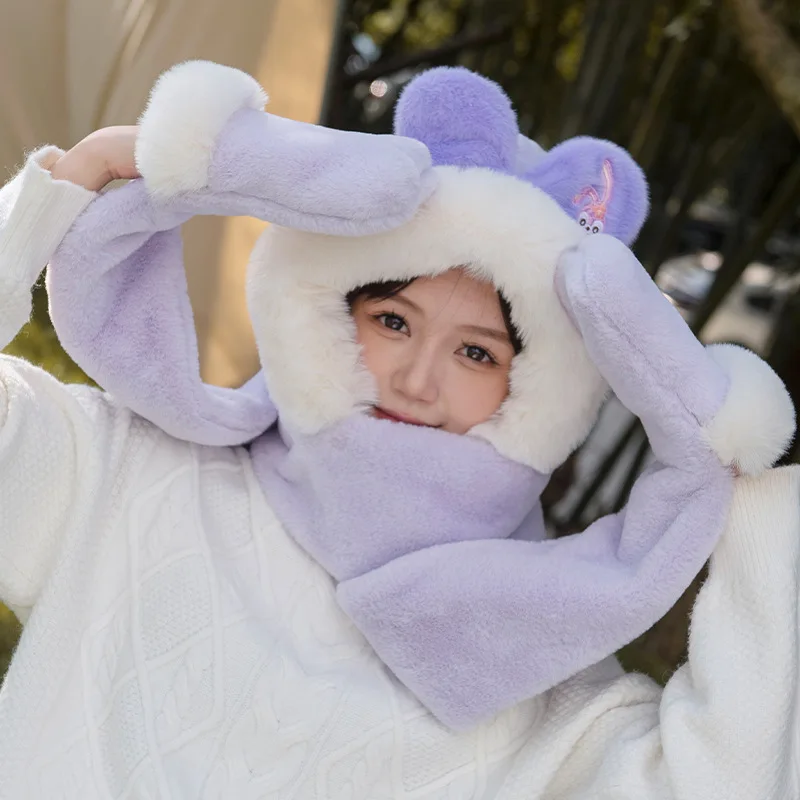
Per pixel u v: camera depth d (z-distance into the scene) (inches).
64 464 36.0
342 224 31.6
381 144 31.8
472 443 36.0
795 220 134.0
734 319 211.8
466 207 33.2
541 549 35.9
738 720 31.9
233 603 35.9
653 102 101.7
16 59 69.6
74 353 35.8
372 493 35.7
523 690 34.1
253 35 67.6
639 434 110.0
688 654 34.5
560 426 35.7
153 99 32.4
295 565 37.4
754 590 33.0
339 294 35.5
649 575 33.0
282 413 36.9
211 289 70.9
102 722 34.9
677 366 32.7
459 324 35.2
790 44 64.4
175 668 35.3
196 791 34.1
